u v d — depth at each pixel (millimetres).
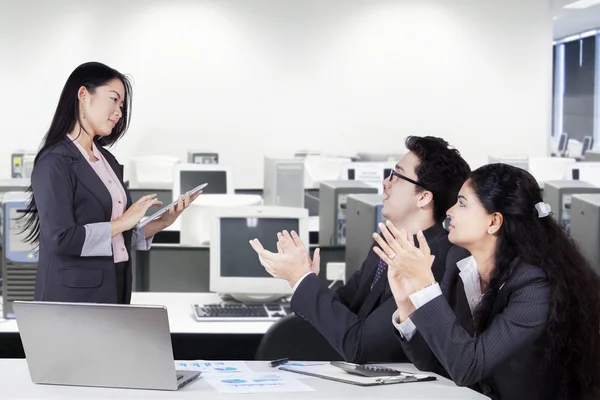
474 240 2371
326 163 9250
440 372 2465
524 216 2328
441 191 2791
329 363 2574
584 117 20453
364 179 8297
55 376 2232
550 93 12289
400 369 2512
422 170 2791
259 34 11875
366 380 2303
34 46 11609
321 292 2590
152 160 8766
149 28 11750
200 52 11828
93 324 2148
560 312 2260
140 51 11758
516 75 12250
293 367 2486
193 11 11789
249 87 11914
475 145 12266
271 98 11953
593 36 19797
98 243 3203
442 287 2584
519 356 2316
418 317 2221
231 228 4402
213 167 7633
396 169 2842
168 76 11820
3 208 4102
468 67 12188
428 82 12148
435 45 12117
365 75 12055
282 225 4441
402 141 12164
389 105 12117
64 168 3211
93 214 3283
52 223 3176
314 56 11961
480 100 12227
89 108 3252
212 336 4285
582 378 2311
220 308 4234
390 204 2850
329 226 5633
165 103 11844
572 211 4926
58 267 3242
